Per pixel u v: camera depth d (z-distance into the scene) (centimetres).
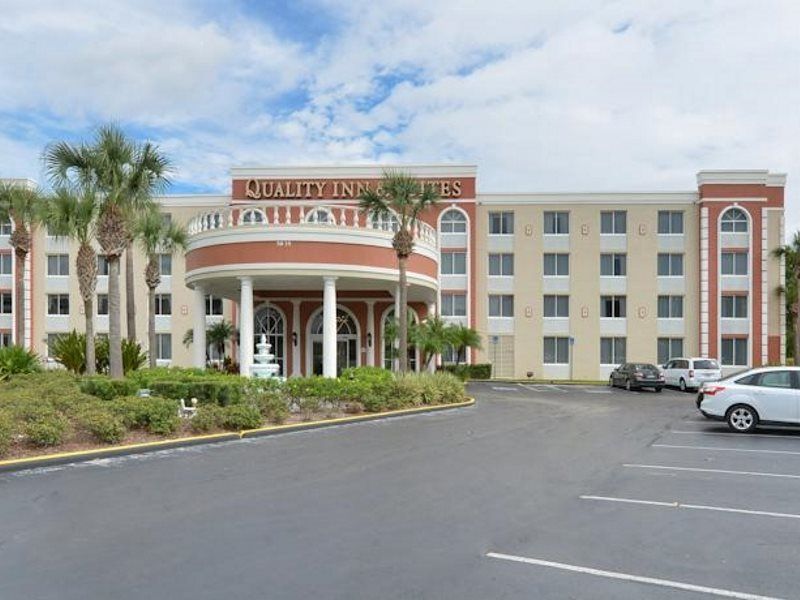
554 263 4109
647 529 689
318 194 3950
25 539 639
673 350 4038
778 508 784
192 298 4116
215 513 741
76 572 548
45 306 4147
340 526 690
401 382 1981
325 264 2250
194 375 2016
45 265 4159
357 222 2377
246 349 2225
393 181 2353
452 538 650
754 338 3947
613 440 1383
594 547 626
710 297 3981
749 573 559
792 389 1502
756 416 1511
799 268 3822
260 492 851
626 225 4084
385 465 1052
